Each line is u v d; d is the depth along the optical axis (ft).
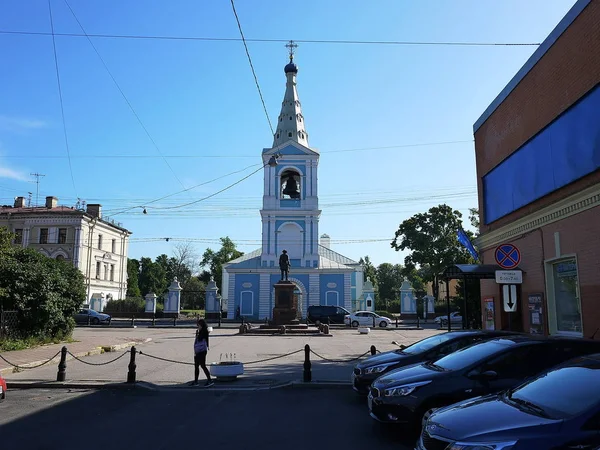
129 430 27.68
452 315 163.73
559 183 42.88
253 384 42.78
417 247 199.31
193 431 27.48
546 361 25.67
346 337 100.83
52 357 53.83
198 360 42.47
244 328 112.98
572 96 40.78
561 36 42.52
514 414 17.17
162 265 353.51
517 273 44.19
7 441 25.32
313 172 183.73
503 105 55.01
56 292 72.28
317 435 26.63
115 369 51.26
